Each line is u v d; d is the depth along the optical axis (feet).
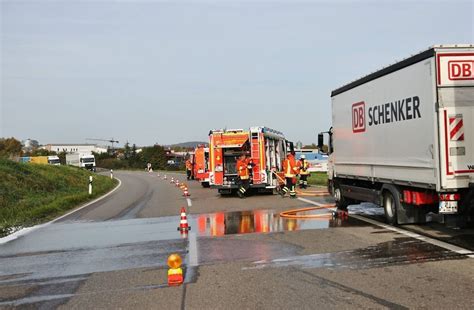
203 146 110.63
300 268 24.73
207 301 19.65
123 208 63.82
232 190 79.77
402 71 33.73
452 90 29.66
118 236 38.78
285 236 34.91
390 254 27.20
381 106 37.40
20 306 20.22
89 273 25.89
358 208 51.90
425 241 30.66
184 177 180.96
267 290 20.92
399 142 34.58
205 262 27.17
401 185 35.70
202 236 36.65
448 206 30.09
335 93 48.52
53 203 65.98
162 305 19.39
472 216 30.71
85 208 66.33
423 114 31.09
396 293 19.69
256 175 72.23
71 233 41.88
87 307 19.66
